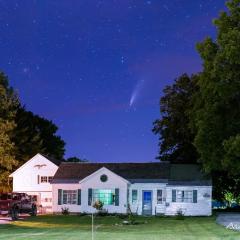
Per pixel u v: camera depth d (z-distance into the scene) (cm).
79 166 6419
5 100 7019
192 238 3012
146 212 5797
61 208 5994
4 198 5578
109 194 5875
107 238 2989
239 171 4825
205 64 5166
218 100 5094
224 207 7069
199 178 5841
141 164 6278
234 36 4741
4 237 3048
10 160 6812
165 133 6831
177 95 6700
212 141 5116
